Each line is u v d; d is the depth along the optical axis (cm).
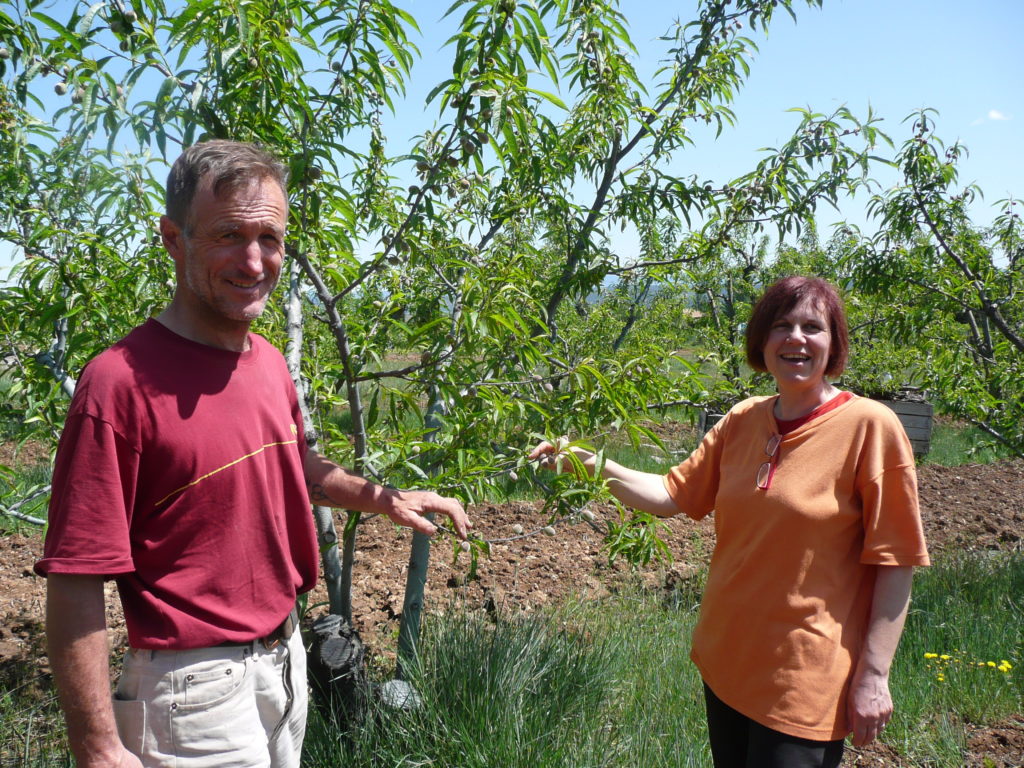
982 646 406
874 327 762
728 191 396
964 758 315
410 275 326
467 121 211
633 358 274
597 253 396
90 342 244
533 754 269
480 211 368
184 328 162
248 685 165
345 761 263
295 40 194
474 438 258
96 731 141
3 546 538
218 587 158
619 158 423
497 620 364
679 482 251
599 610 447
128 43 184
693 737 307
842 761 317
